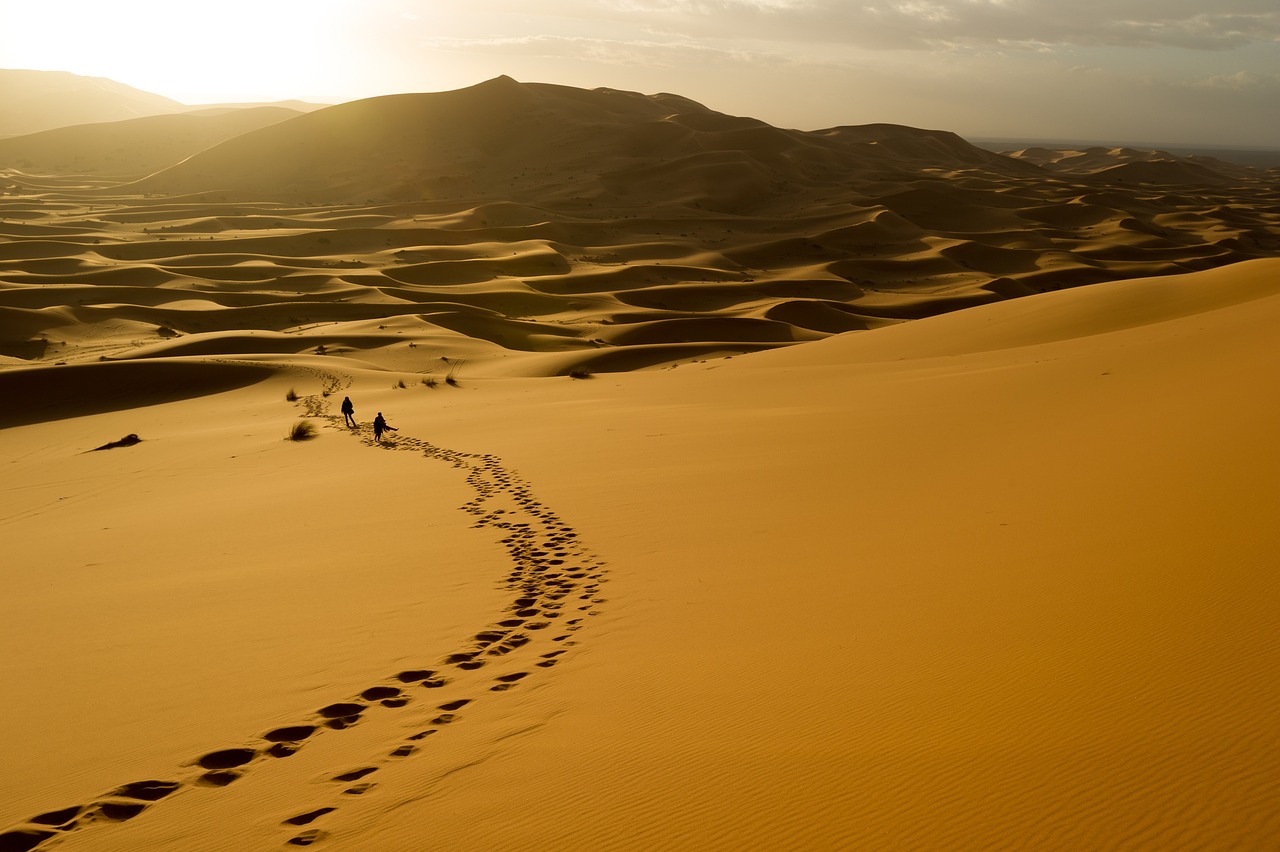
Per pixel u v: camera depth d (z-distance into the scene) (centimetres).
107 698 721
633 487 1563
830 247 17738
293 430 2925
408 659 783
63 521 1828
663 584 957
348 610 950
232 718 665
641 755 518
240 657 809
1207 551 771
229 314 9162
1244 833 353
